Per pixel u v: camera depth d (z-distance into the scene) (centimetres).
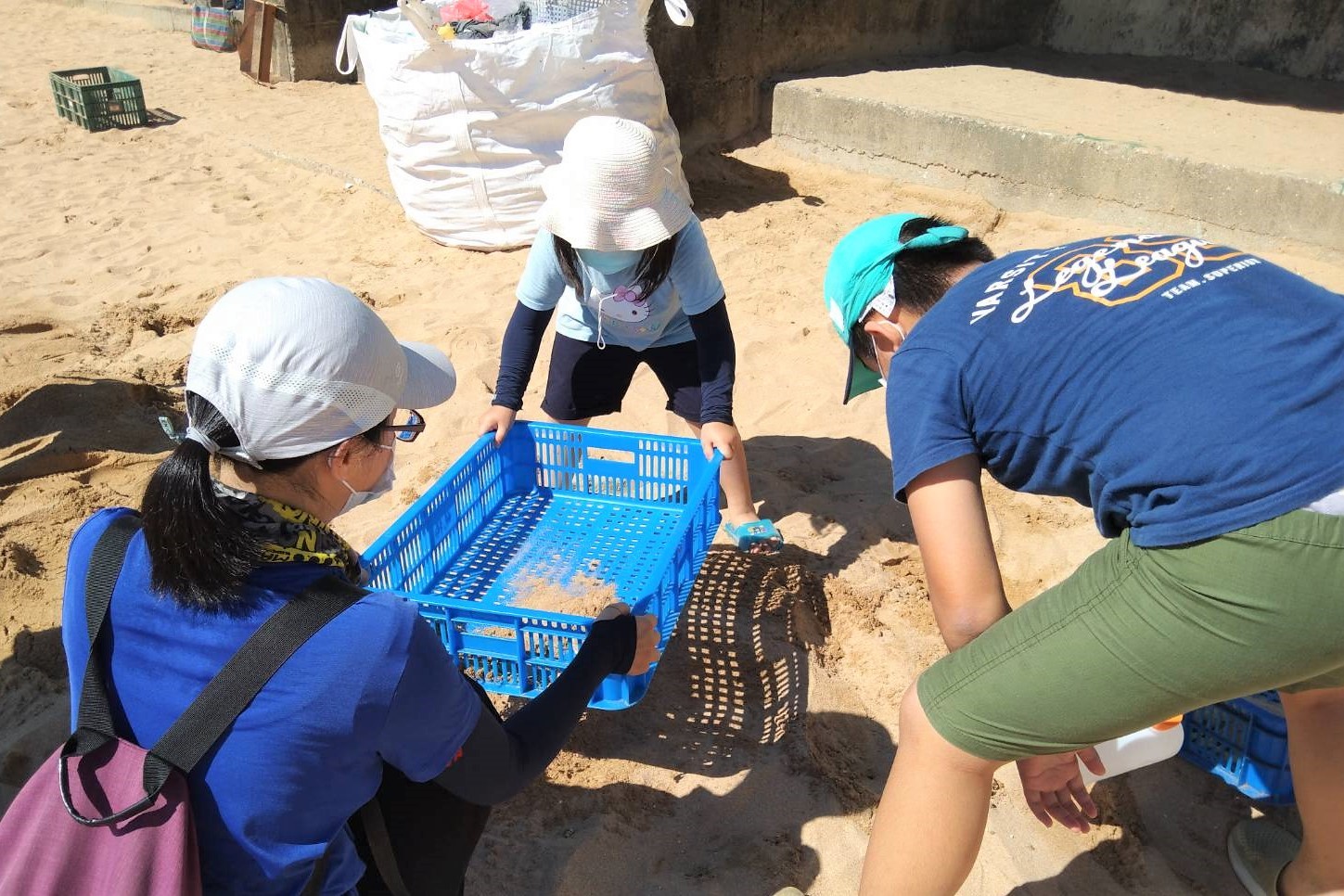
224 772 141
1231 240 570
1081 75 774
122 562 152
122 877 137
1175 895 240
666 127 599
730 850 249
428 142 582
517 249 601
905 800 190
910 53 827
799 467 405
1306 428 150
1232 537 152
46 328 523
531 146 574
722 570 341
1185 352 158
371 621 146
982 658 179
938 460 174
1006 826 257
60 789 141
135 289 568
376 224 648
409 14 539
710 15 702
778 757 274
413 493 390
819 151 725
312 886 149
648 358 345
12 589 333
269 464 147
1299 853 227
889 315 201
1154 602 161
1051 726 175
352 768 149
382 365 151
